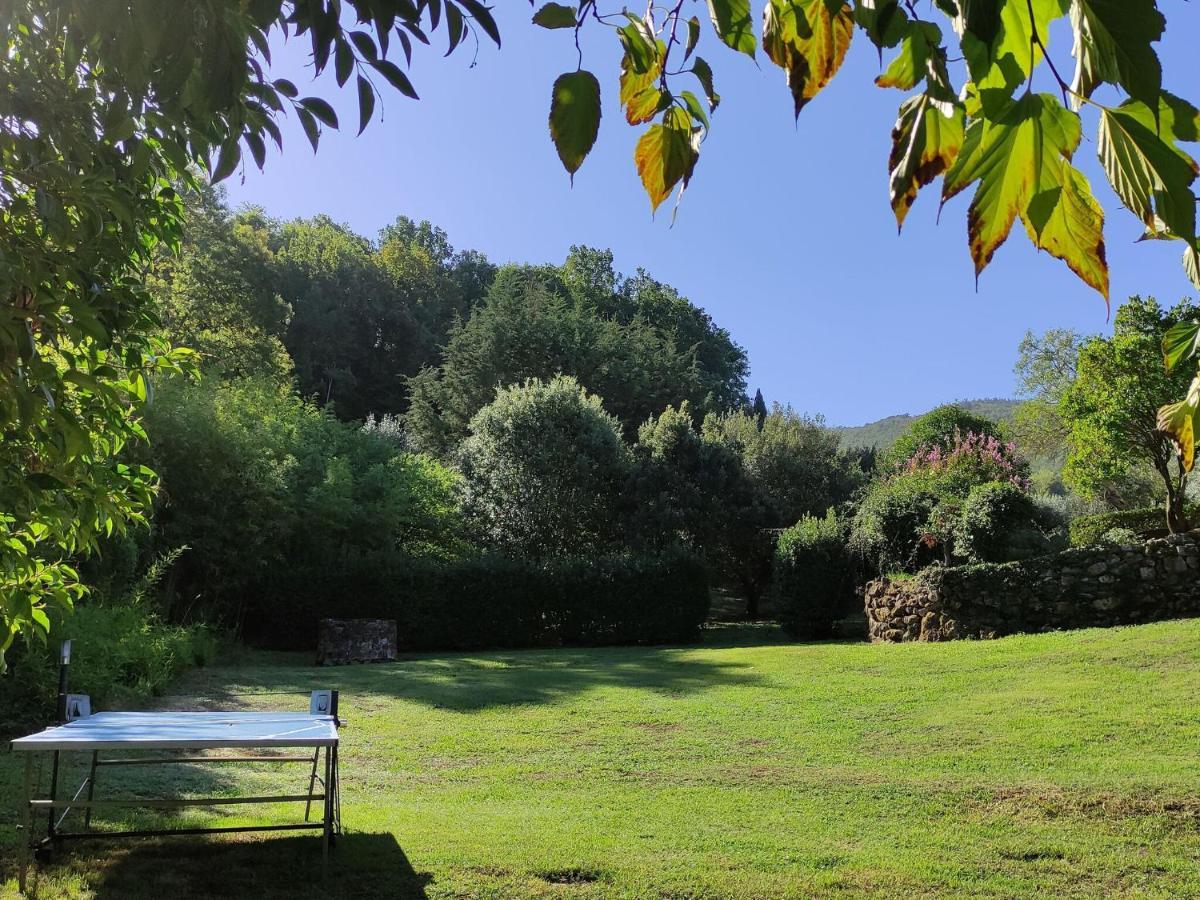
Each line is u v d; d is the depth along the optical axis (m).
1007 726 6.93
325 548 16.33
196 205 23.58
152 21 1.23
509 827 4.92
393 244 47.66
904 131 0.77
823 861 4.30
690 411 36.66
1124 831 4.59
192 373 3.39
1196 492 15.27
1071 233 0.69
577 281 50.19
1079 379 11.70
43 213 1.98
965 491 15.63
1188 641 8.82
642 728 7.77
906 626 13.28
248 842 4.57
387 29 1.37
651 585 16.97
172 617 14.04
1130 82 0.60
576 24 0.98
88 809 4.76
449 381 33.22
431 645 16.08
